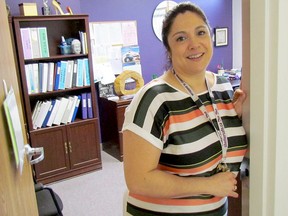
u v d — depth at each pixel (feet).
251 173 2.67
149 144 3.14
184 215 3.44
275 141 2.41
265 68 2.32
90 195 9.43
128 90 12.29
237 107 3.37
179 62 3.40
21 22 9.84
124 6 12.80
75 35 10.90
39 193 5.70
